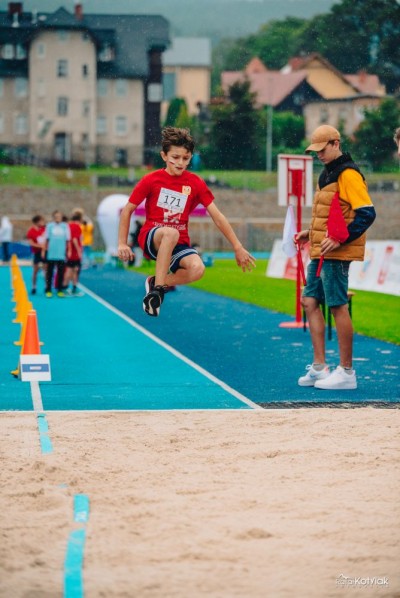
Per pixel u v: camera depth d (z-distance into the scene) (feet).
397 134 49.21
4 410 47.39
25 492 30.42
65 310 111.45
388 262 127.13
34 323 59.31
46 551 24.90
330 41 527.40
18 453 36.47
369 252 133.80
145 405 49.26
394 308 110.42
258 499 29.43
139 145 490.08
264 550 24.75
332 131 52.31
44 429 41.39
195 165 437.17
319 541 25.49
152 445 37.93
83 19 492.95
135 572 23.29
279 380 58.34
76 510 28.35
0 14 484.74
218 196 356.59
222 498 29.58
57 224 131.75
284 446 37.19
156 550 24.79
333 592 22.08
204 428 41.60
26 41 481.87
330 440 38.40
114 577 22.95
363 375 60.13
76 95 485.97
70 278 134.41
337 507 28.50
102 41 496.23
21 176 396.98
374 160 433.48
